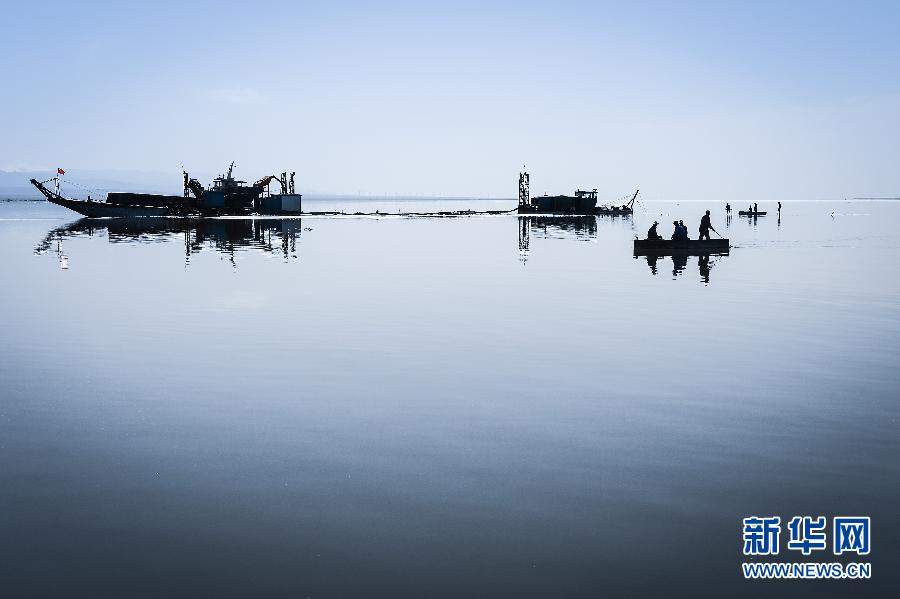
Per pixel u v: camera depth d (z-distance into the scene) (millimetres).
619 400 12570
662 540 7387
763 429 10922
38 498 8414
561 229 89250
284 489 8680
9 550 7180
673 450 10016
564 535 7488
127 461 9641
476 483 8859
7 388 13453
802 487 8711
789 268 37094
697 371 14703
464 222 114000
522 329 19594
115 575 6723
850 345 17312
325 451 10023
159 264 39406
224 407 12227
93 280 31656
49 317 21688
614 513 8000
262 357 16109
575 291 27812
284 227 90750
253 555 7090
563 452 9953
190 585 6551
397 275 34094
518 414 11773
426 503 8273
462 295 26719
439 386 13562
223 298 25906
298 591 6465
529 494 8523
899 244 56719
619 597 6379
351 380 14039
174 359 15914
